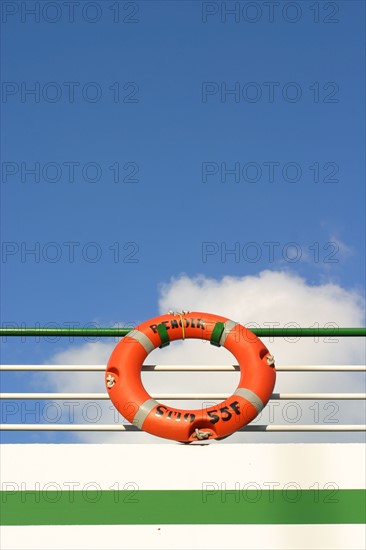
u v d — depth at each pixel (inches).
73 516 192.4
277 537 191.5
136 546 189.8
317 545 191.5
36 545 189.6
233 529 192.1
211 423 210.4
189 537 190.9
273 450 198.5
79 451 197.6
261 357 225.3
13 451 197.5
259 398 215.6
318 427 211.8
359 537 192.4
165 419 210.1
